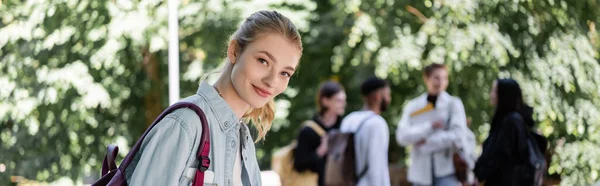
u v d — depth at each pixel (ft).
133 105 36.65
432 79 22.00
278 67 7.77
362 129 18.52
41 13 30.30
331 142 18.90
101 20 30.73
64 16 30.63
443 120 21.81
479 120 33.19
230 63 7.99
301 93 39.88
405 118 22.40
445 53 30.76
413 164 22.12
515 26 31.73
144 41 30.83
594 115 30.40
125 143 34.78
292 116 40.14
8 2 30.78
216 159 7.78
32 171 32.19
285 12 34.94
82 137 33.30
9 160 32.19
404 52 31.86
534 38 31.60
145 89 36.14
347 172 18.57
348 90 39.58
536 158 17.02
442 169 21.53
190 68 34.42
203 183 7.65
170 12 22.13
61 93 30.83
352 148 18.63
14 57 30.71
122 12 30.42
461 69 31.91
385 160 18.53
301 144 21.18
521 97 17.26
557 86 31.19
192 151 7.59
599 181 29.50
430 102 22.08
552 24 31.53
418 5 33.53
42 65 30.94
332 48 38.22
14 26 30.25
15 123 31.71
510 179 16.89
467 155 21.56
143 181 7.40
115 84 33.86
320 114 21.45
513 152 16.97
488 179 17.24
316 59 39.11
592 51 31.22
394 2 32.78
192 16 33.60
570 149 29.53
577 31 31.24
